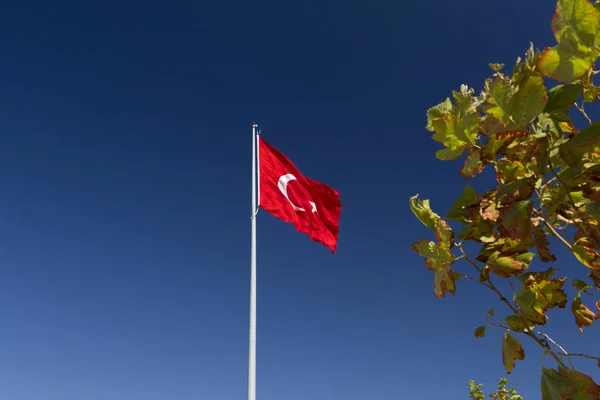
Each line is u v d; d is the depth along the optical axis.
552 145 1.60
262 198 11.12
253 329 9.43
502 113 1.53
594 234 1.67
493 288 1.69
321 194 12.41
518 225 1.57
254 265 10.35
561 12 1.24
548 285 1.58
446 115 1.76
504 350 1.69
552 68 1.29
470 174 1.74
